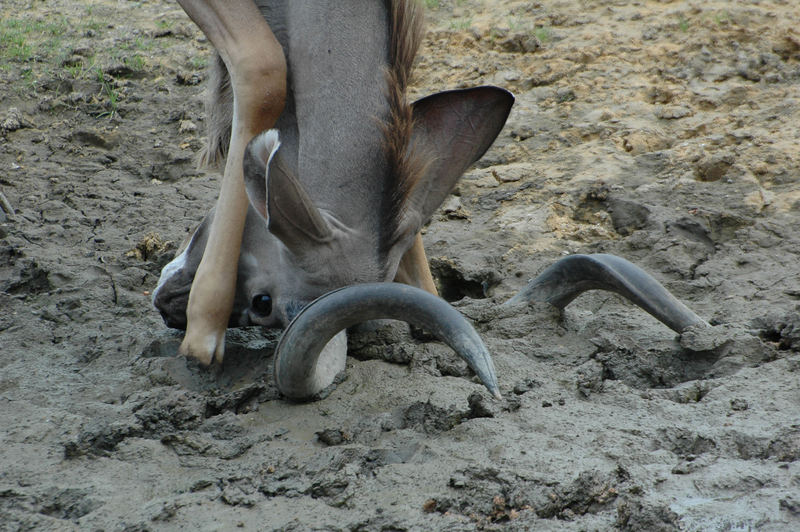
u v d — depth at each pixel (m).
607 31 24.80
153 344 12.55
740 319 12.77
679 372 11.80
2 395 11.27
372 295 9.92
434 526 8.55
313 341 10.23
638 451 9.65
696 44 23.36
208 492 9.24
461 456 9.63
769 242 15.50
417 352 11.95
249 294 11.73
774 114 20.03
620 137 20.08
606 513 8.78
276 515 8.80
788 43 22.95
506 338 12.47
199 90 24.33
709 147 19.12
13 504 9.02
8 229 16.80
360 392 11.18
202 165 13.20
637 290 11.92
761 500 8.71
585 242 16.55
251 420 10.77
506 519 8.71
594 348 12.16
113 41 27.03
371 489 9.13
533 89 22.77
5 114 22.53
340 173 10.82
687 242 15.57
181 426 10.56
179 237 16.83
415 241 12.48
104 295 14.30
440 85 23.30
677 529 8.43
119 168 20.48
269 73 11.16
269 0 11.84
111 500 9.09
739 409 10.44
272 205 9.86
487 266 15.58
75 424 10.42
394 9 11.27
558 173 19.03
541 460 9.45
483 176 19.27
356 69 11.15
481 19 26.58
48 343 12.80
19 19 28.80
